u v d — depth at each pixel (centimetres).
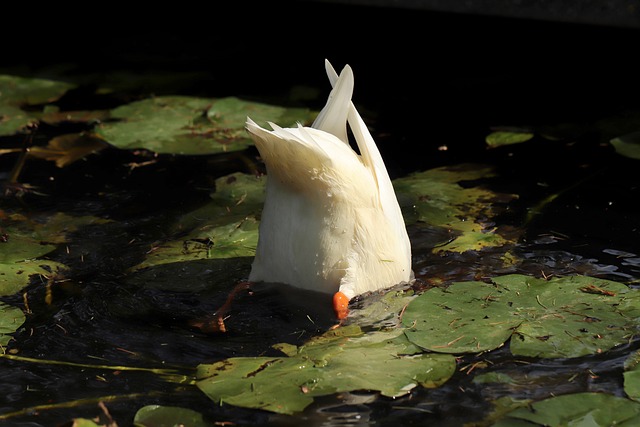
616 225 794
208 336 630
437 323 626
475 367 577
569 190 872
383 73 1212
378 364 581
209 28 1406
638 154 930
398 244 687
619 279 698
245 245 772
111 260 747
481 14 1226
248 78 1206
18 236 791
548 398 543
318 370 575
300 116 1058
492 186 887
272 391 553
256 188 891
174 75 1230
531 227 796
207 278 713
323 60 1259
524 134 1016
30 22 1434
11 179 918
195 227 809
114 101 1143
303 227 654
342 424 522
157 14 1457
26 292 694
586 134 1009
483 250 753
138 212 843
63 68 1266
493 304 649
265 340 623
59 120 1084
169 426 523
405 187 888
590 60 1208
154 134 1019
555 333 609
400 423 523
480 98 1124
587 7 1174
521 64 1216
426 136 1024
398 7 1262
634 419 519
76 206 856
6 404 553
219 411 538
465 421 523
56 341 627
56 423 532
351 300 671
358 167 641
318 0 1293
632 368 570
